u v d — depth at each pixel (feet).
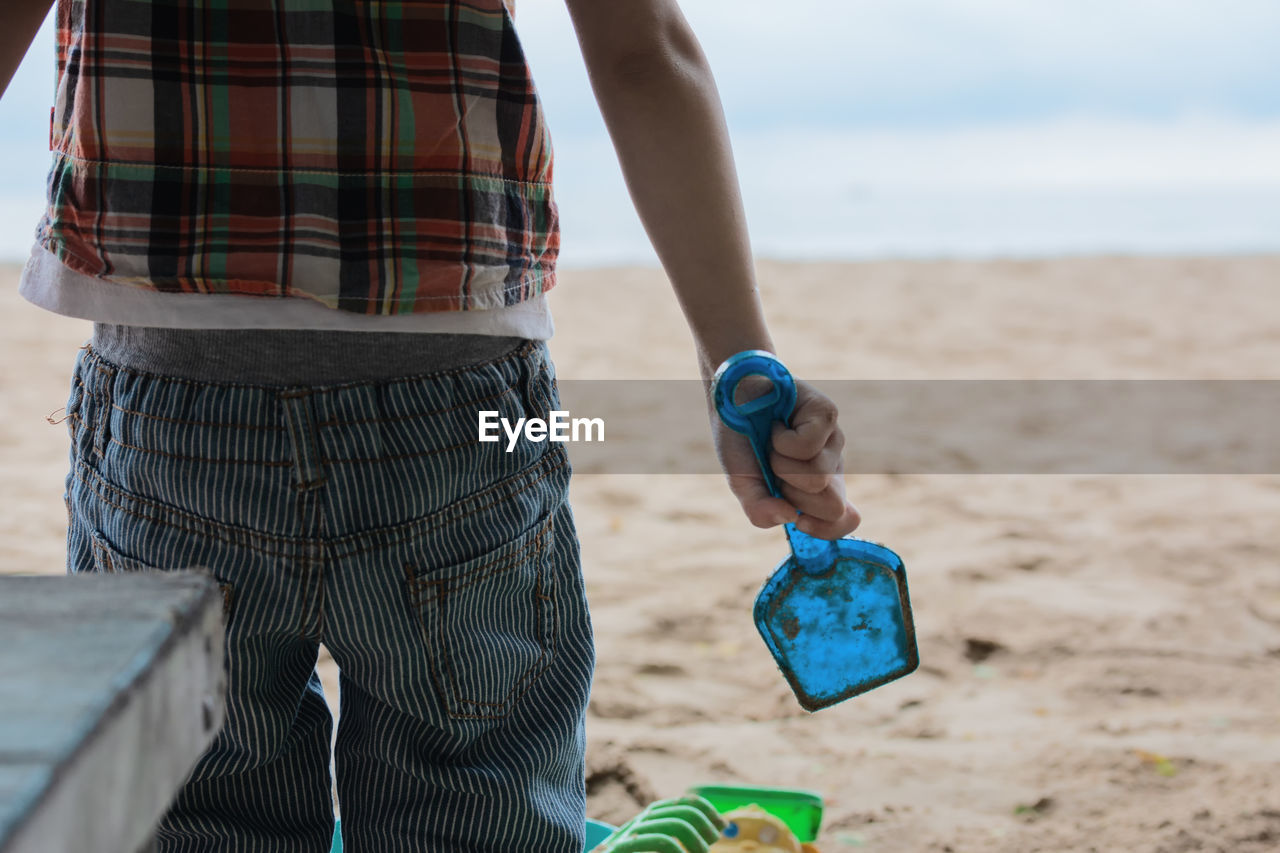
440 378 3.83
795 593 4.09
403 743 4.04
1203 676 9.16
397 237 3.73
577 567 4.47
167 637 2.18
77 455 4.11
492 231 3.90
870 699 8.96
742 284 4.02
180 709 2.24
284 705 4.06
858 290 35.09
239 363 3.72
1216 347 25.90
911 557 12.07
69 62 3.88
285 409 3.67
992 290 35.14
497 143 3.92
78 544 4.10
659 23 4.02
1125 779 7.44
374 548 3.76
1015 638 9.98
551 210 4.23
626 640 10.04
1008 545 12.50
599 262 55.21
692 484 15.16
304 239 3.69
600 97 4.07
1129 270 39.50
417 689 3.92
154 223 3.68
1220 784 7.32
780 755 8.06
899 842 6.84
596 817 7.42
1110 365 23.90
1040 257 44.45
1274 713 8.50
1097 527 13.16
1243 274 38.24
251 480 3.69
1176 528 13.14
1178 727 8.25
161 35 3.66
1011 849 6.71
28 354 24.23
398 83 3.73
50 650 2.08
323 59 3.68
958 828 6.97
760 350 3.97
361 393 3.72
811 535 3.91
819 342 26.61
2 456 16.31
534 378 4.19
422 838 4.05
